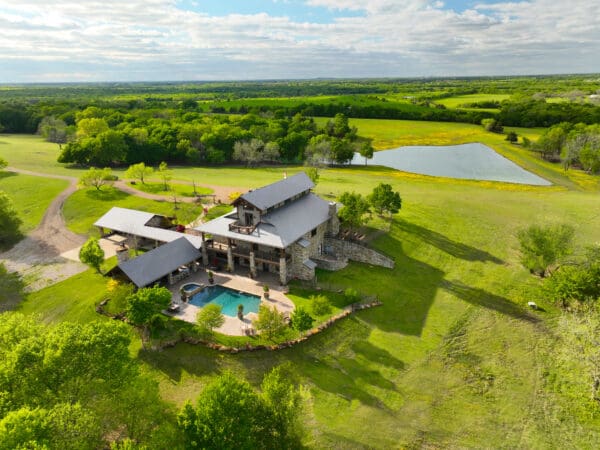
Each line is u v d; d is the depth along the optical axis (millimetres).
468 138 186500
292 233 58125
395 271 62438
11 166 120188
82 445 25703
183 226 75000
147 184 104625
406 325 50531
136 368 32781
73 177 110375
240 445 27469
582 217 82562
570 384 41312
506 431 36375
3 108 193250
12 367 29484
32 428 24000
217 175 118562
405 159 152375
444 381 42000
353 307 51875
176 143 139625
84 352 30938
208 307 44688
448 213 84500
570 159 128250
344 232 71438
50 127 166625
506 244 72438
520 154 151125
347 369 42781
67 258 67750
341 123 185000
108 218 73688
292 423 30297
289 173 121938
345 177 116562
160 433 27641
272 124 171125
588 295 49281
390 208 74688
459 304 55375
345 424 36375
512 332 49781
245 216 60875
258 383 40562
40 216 84938
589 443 35094
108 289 53062
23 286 59438
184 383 40469
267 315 43469
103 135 125875
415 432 36094
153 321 46656
